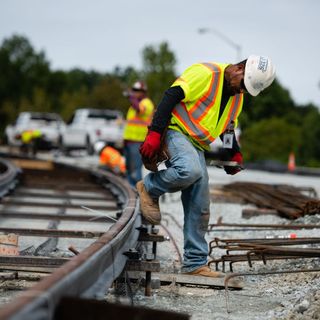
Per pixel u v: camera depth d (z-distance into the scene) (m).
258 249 15.48
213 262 16.80
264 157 177.25
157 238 17.44
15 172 38.94
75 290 9.22
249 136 177.88
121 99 187.50
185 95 15.23
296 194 31.06
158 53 153.75
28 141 81.62
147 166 15.80
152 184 15.95
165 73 151.62
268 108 197.38
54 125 96.31
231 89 15.75
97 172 42.03
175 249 20.78
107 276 11.76
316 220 25.33
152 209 16.30
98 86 195.50
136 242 16.33
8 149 102.81
